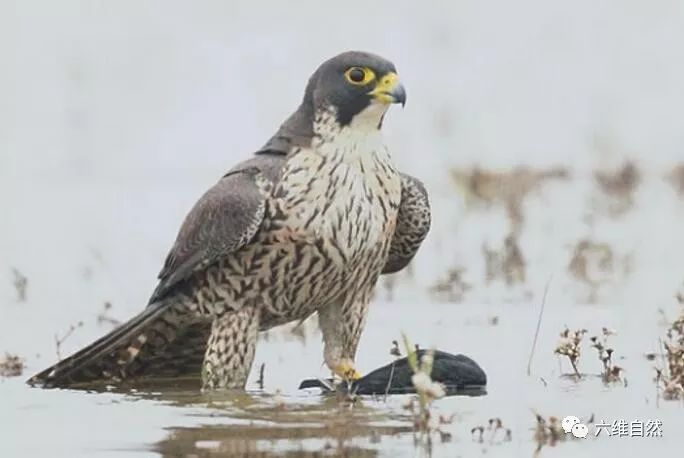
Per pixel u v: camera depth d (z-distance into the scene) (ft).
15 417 37.93
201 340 43.06
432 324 48.93
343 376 42.86
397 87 41.32
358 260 41.57
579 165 79.15
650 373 41.60
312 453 33.81
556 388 40.16
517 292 53.57
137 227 69.77
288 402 39.52
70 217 72.43
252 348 42.19
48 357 46.11
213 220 41.16
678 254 58.49
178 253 41.91
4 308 53.42
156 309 42.22
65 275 59.21
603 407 38.01
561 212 68.13
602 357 41.60
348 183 41.14
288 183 40.98
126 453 34.17
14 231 68.85
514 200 67.92
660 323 47.70
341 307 42.70
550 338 46.42
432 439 34.99
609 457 33.71
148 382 42.91
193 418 37.50
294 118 42.04
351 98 41.34
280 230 40.98
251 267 41.42
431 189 74.95
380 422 36.73
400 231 44.04
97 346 42.11
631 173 72.54
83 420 37.52
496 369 42.65
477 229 64.80
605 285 53.98
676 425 36.14
